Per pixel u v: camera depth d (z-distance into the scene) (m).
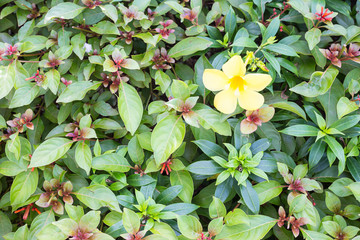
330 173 0.60
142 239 0.53
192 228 0.55
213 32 0.62
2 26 0.67
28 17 0.65
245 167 0.56
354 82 0.58
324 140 0.57
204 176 0.61
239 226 0.56
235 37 0.60
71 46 0.60
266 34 0.59
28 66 0.62
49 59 0.59
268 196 0.57
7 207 0.62
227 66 0.53
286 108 0.59
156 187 0.60
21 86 0.58
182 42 0.61
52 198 0.56
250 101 0.54
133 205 0.55
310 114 0.59
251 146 0.58
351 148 0.58
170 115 0.58
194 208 0.57
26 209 0.58
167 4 0.62
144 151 0.61
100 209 0.60
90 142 0.62
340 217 0.56
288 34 0.64
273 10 0.63
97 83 0.60
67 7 0.59
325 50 0.59
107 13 0.58
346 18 0.64
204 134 0.59
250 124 0.56
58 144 0.57
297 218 0.56
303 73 0.61
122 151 0.59
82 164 0.56
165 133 0.56
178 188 0.57
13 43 0.65
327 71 0.59
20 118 0.59
